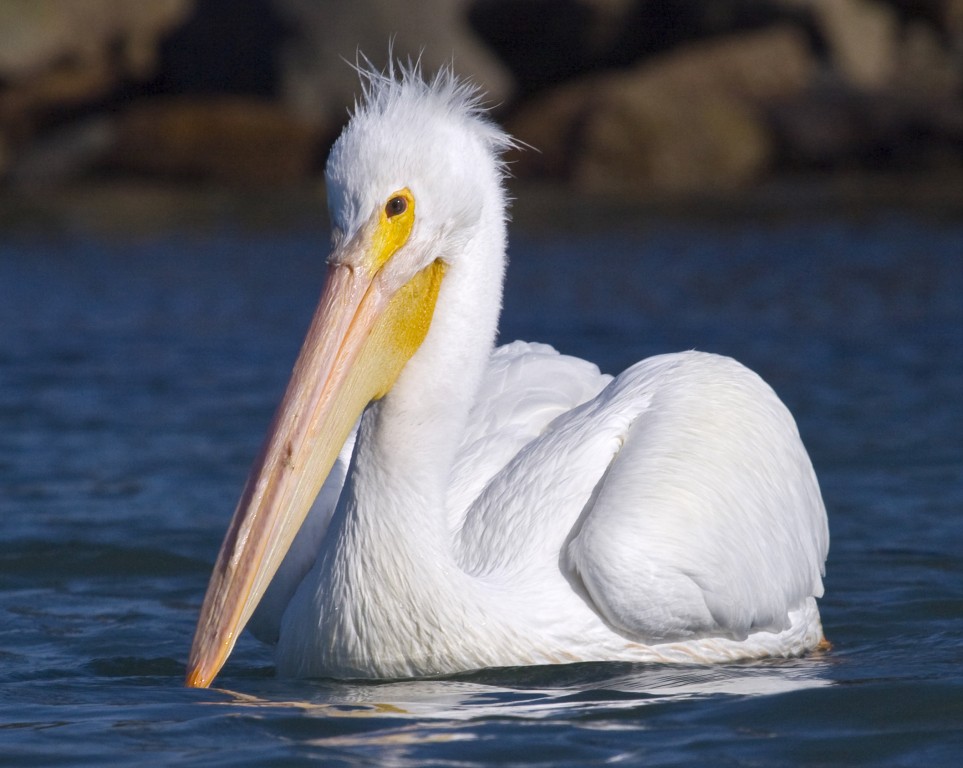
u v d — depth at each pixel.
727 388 10.52
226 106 51.66
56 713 8.33
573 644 9.26
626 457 9.80
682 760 7.29
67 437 17.17
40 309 27.25
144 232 40.38
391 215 8.95
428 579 8.80
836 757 7.36
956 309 25.94
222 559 8.70
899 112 51.78
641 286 29.73
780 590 10.08
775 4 54.97
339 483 10.11
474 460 10.41
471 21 54.88
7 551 12.75
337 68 52.72
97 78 55.34
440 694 8.55
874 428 17.19
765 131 52.28
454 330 9.06
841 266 32.06
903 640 10.26
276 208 45.62
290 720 8.01
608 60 56.34
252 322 25.73
